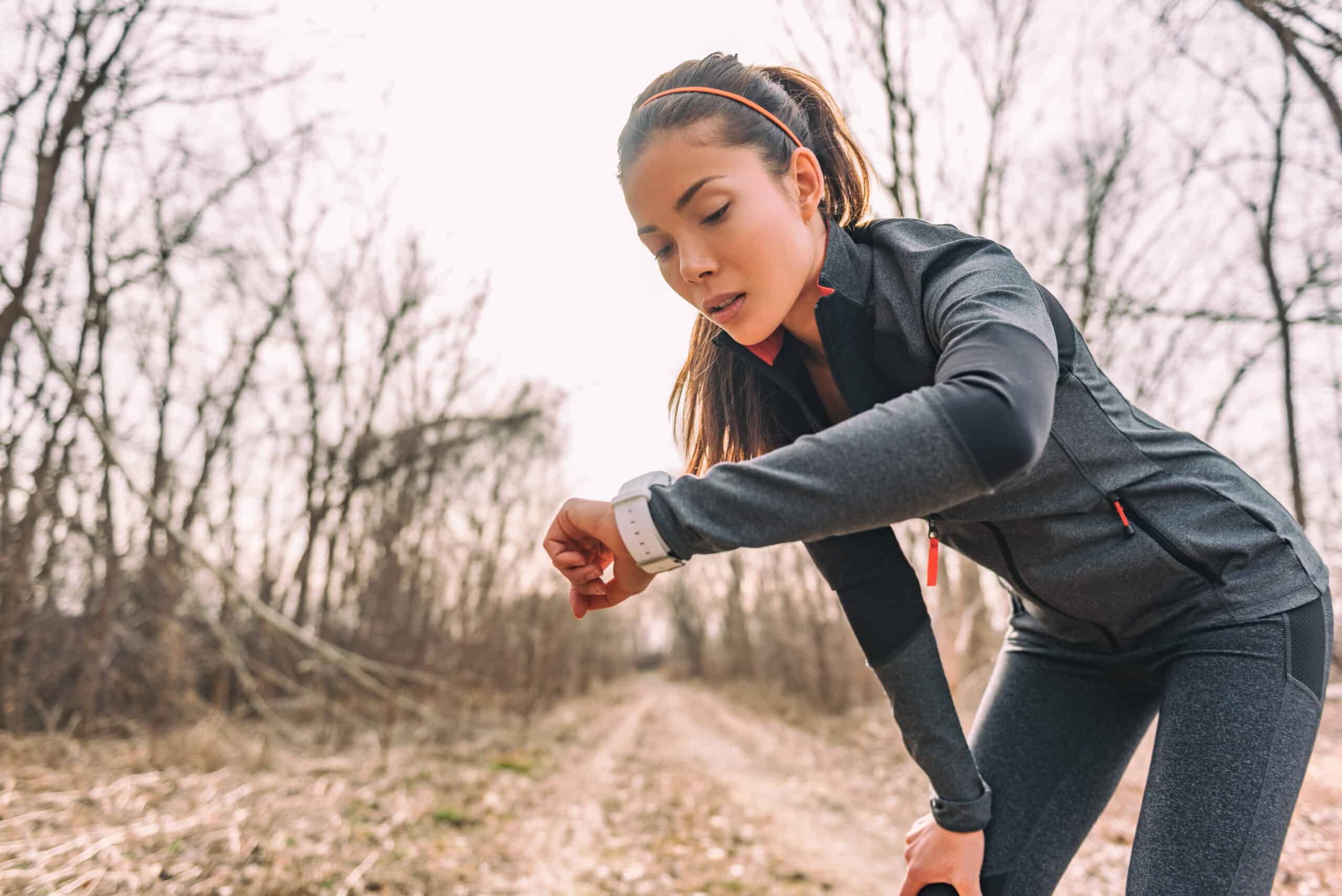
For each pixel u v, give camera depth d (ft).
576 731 33.47
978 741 4.56
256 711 23.36
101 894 8.25
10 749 15.64
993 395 2.42
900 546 4.28
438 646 33.14
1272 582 3.45
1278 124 15.69
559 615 47.70
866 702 35.53
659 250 3.43
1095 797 4.31
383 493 33.99
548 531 3.08
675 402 4.75
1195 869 3.29
